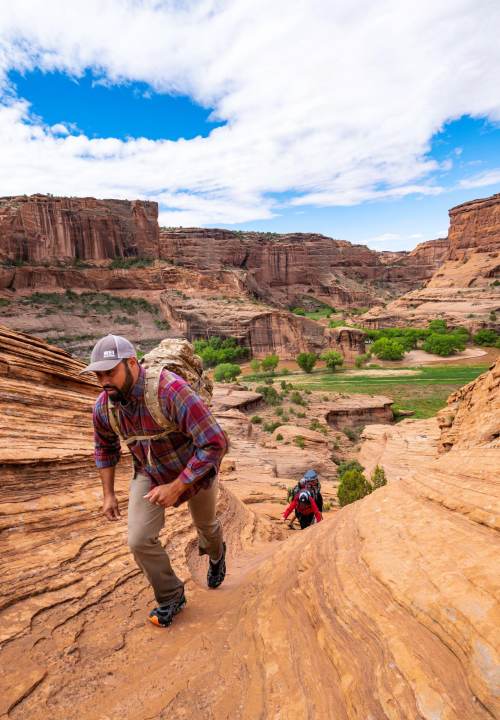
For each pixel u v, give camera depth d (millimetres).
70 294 164000
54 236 176625
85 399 8234
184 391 2602
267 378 112812
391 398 86062
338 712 1914
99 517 4984
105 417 2840
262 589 3770
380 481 19266
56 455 5211
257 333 142750
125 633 3068
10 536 3857
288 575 3908
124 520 5184
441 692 1752
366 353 135875
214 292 182000
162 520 2986
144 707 2168
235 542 7277
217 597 3904
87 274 172375
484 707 1619
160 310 170625
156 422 2637
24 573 3434
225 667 2500
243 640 2828
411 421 40625
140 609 3488
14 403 6293
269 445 43688
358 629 2467
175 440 2758
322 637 2561
